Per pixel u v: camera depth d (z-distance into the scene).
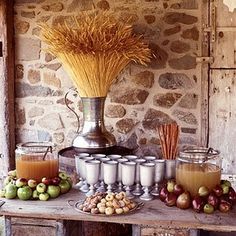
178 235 2.47
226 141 4.02
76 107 4.28
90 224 3.29
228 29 3.93
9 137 4.34
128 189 2.82
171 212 2.54
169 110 4.11
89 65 3.61
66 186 2.86
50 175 2.86
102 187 2.87
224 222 2.39
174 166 2.87
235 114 3.98
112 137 3.83
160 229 2.49
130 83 4.15
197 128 4.07
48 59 4.28
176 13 4.01
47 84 4.32
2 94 4.31
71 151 3.89
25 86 4.36
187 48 4.02
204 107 4.02
